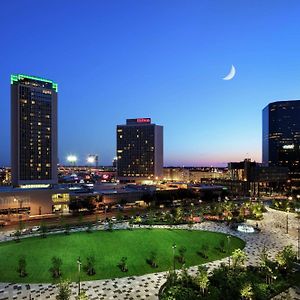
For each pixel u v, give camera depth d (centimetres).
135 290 7412
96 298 6956
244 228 14038
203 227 14538
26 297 6925
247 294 6550
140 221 15225
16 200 17088
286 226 15262
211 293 6888
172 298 6262
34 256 9344
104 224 14900
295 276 8069
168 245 11088
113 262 9306
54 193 18450
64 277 8119
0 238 11981
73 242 10681
